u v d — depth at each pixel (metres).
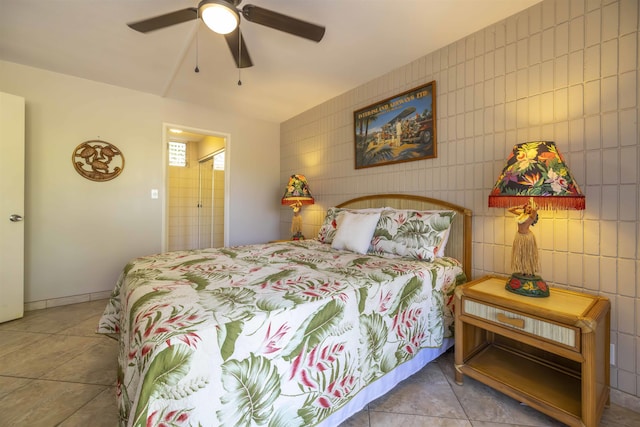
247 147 3.84
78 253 2.74
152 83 2.83
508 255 1.78
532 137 1.66
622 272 1.36
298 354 1.00
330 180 3.23
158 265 1.60
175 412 0.74
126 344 1.02
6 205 2.24
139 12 1.78
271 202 4.07
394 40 2.04
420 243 1.84
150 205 3.10
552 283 1.58
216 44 2.12
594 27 1.44
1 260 2.22
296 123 3.78
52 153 2.60
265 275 1.40
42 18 1.83
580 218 1.49
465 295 1.48
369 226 2.10
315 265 1.63
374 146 2.65
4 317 2.24
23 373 1.58
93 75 2.66
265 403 0.91
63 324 2.23
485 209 1.89
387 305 1.35
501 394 1.42
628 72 1.34
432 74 2.20
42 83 2.54
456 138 2.04
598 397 1.19
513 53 1.75
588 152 1.46
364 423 1.22
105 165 2.85
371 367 1.26
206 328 0.84
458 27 1.89
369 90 2.73
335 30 1.93
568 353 1.14
